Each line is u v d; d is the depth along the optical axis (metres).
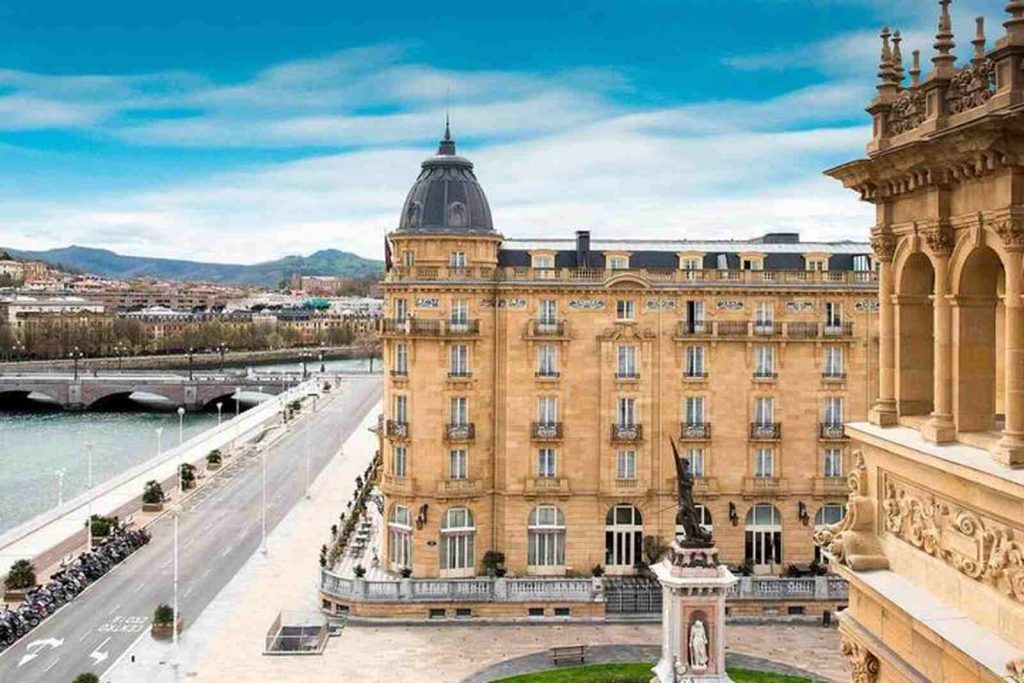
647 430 90.25
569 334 89.62
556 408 90.00
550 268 89.69
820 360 91.12
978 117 20.66
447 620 83.88
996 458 20.22
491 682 69.12
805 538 91.19
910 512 23.66
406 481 88.75
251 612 87.00
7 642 78.50
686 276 90.38
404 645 78.12
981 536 20.80
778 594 84.56
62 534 115.56
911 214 24.11
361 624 83.50
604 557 90.50
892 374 25.19
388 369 90.38
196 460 171.00
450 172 90.88
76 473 171.88
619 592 86.25
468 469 89.12
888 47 24.62
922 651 22.44
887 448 24.03
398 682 69.75
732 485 91.00
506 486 89.75
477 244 89.12
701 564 58.69
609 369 89.94
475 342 88.88
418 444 88.44
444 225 89.00
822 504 91.44
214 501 137.75
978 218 21.28
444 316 88.69
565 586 84.56
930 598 22.55
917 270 24.72
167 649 77.12
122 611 87.56
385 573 91.62
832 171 26.22
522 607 84.44
